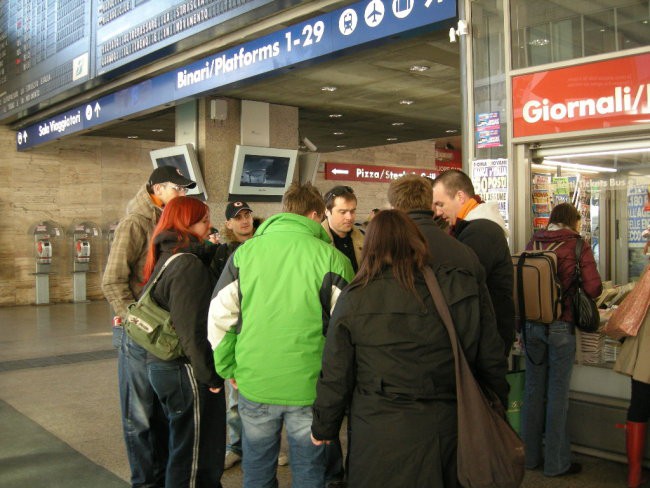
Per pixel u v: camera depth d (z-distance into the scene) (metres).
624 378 4.12
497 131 4.72
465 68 4.85
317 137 13.87
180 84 7.86
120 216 15.47
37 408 5.78
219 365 2.85
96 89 9.56
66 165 14.73
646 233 4.83
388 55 7.08
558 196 4.82
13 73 11.57
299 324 2.67
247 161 9.25
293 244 2.73
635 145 4.16
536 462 4.01
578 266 3.85
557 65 4.32
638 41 4.03
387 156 19.78
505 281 3.14
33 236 14.32
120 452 4.60
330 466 3.69
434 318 2.21
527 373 3.98
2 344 9.20
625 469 4.01
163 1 7.39
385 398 2.21
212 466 3.34
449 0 4.86
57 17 9.93
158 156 9.62
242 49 6.86
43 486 3.97
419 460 2.15
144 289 3.27
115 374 7.14
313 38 6.00
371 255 2.28
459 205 3.51
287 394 2.67
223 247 4.31
